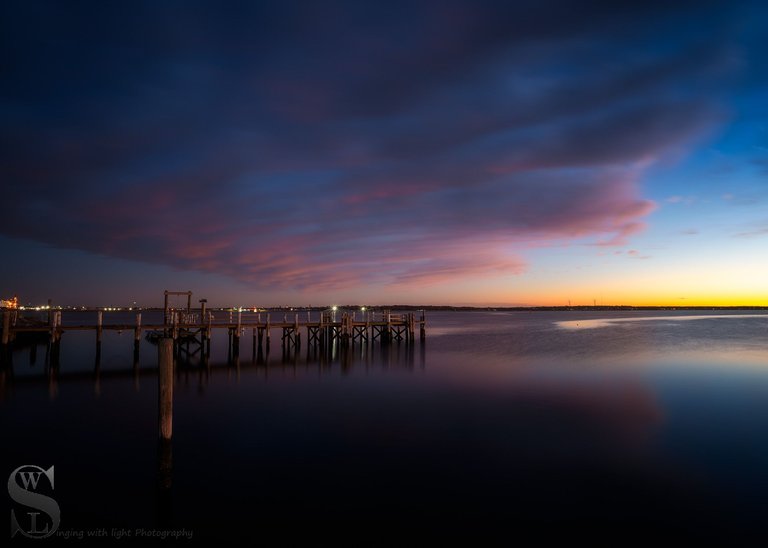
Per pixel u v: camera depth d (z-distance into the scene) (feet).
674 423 55.88
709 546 29.89
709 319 444.14
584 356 121.49
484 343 164.14
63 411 62.08
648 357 118.83
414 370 97.60
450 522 32.86
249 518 33.63
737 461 43.60
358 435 51.49
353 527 32.32
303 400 68.69
